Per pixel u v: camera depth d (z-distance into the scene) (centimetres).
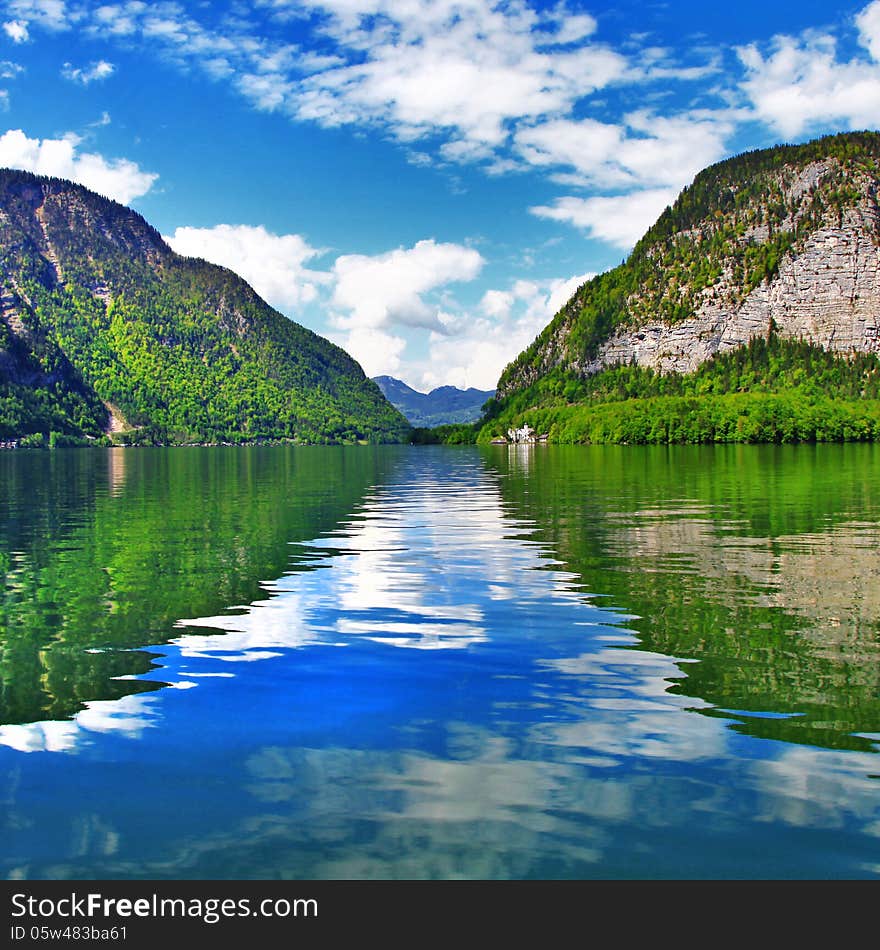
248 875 892
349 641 1817
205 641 1828
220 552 3225
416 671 1581
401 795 1051
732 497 5659
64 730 1279
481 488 7056
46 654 1723
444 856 916
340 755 1175
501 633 1878
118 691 1471
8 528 4125
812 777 1095
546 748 1195
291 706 1384
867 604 2145
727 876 880
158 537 3719
